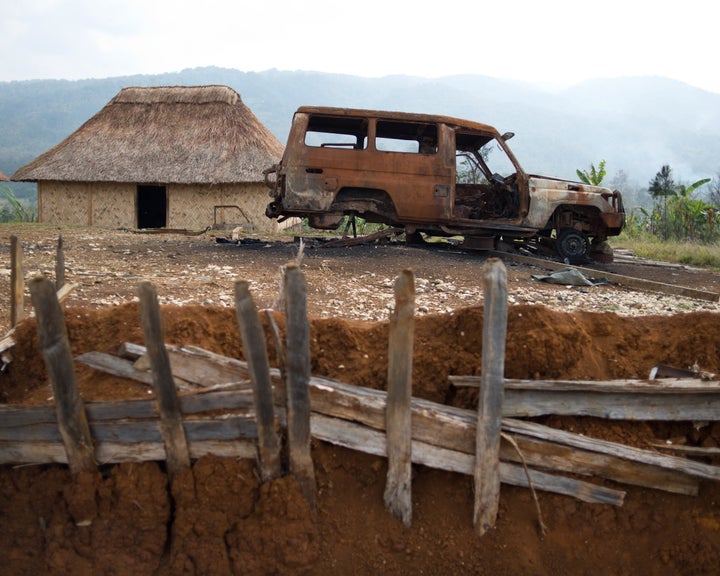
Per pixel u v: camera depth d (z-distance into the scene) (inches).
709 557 155.6
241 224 697.6
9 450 153.3
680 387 156.8
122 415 150.9
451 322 177.5
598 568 155.0
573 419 161.9
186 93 778.8
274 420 147.8
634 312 265.6
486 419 147.8
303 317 142.7
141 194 928.3
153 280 289.9
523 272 352.8
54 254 363.3
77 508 149.6
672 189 884.0
